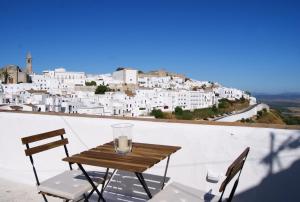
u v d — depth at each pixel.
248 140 2.88
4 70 102.44
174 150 2.65
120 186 3.58
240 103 104.25
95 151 2.64
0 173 4.61
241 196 2.93
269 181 2.78
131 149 2.67
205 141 3.10
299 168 2.62
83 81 114.88
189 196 2.41
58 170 4.14
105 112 64.12
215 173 3.04
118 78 123.44
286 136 2.68
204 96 91.06
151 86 117.12
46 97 58.09
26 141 2.79
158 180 3.38
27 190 4.09
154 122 3.39
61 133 3.22
